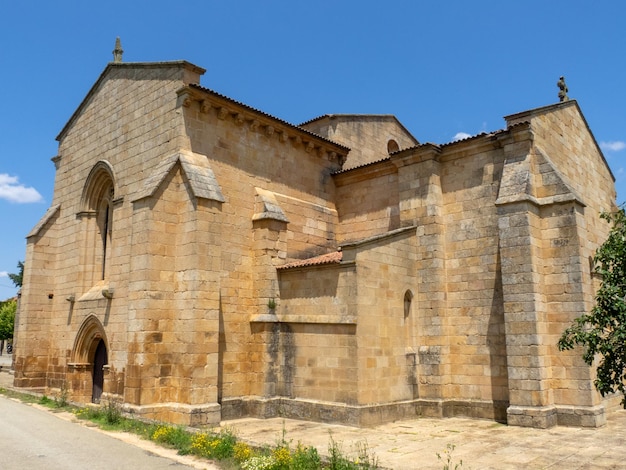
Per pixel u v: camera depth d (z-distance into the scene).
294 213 23.83
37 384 26.81
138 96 23.14
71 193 27.55
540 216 19.39
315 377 19.41
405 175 22.69
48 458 12.48
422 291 21.22
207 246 19.02
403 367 20.03
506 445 14.84
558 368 18.27
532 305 18.19
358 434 16.62
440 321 20.62
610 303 10.09
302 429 17.56
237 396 20.27
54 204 28.98
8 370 41.16
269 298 21.05
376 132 32.97
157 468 11.73
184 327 18.58
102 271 25.80
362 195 25.55
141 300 18.55
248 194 22.22
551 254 18.97
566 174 21.86
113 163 24.14
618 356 9.88
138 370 18.11
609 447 14.49
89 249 25.92
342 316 18.84
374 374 18.72
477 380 19.97
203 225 19.02
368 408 18.14
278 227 22.11
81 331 24.50
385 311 19.67
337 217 26.36
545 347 18.36
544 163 19.56
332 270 19.59
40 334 27.25
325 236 25.36
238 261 21.27
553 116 21.50
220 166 21.34
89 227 26.17
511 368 18.36
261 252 21.59
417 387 20.50
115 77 24.91
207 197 19.19
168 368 18.66
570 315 18.27
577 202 18.91
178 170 19.89
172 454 13.05
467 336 20.45
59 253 27.97
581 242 18.72
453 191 21.75
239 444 12.77
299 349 20.12
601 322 10.16
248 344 21.00
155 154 21.48
